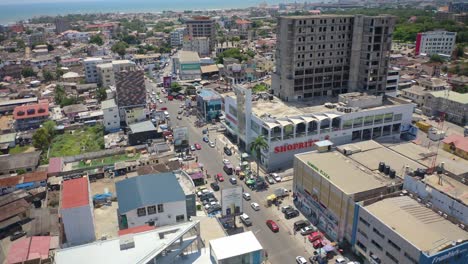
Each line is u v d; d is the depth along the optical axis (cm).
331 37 14900
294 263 8300
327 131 12925
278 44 15362
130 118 16600
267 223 9631
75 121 18238
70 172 12231
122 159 13525
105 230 8969
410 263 6750
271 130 12075
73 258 6012
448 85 19225
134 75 17250
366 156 10288
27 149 15262
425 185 8094
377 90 15262
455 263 6712
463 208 7262
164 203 8456
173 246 6644
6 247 8856
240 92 13412
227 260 6250
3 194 11281
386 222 7350
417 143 13100
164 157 12925
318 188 9400
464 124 15862
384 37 14450
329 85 15688
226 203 9319
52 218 9525
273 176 11981
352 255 8394
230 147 14525
